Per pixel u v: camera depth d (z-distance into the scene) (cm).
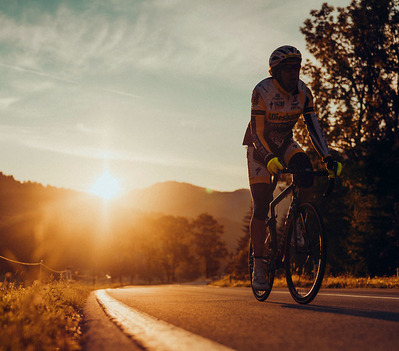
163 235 13650
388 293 580
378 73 2862
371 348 193
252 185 460
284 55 433
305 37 2933
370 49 2812
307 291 398
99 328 280
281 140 460
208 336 231
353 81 2873
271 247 440
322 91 2892
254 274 450
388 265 2800
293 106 448
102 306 477
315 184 3148
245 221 9312
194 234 13975
